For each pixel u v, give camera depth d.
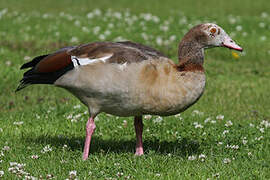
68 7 36.91
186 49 9.84
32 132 12.16
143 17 31.25
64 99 15.59
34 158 10.05
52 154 10.35
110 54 9.62
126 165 9.63
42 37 24.44
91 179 8.92
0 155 10.22
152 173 9.24
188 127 12.73
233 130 12.36
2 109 14.65
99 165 9.64
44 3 38.88
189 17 32.25
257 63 22.33
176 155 10.42
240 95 17.20
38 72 10.12
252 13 36.06
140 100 9.58
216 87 18.14
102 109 10.05
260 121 13.68
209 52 22.98
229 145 11.34
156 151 11.04
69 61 9.84
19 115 13.65
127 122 13.11
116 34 25.48
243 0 42.94
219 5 40.06
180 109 9.77
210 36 9.80
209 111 14.92
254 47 24.47
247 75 20.38
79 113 13.77
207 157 10.41
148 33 26.28
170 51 22.98
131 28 27.25
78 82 9.76
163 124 12.90
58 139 11.68
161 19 30.86
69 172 9.12
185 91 9.59
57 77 9.99
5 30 25.97
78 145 11.26
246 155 10.69
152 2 41.12
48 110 14.12
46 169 9.43
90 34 25.39
